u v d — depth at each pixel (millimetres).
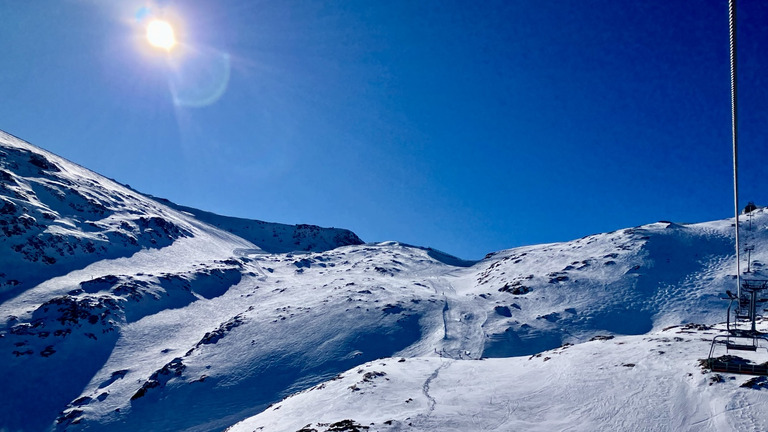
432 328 79000
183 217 197375
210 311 106062
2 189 125500
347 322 83812
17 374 70375
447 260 170250
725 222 110062
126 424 60125
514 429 24281
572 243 122125
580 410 24969
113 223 144250
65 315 86062
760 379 21969
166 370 71875
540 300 88062
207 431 56156
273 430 30422
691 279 84375
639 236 107375
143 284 107000
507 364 37375
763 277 78188
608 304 81125
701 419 20922
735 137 11180
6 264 102000
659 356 28203
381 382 34656
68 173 163000
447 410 27531
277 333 82875
